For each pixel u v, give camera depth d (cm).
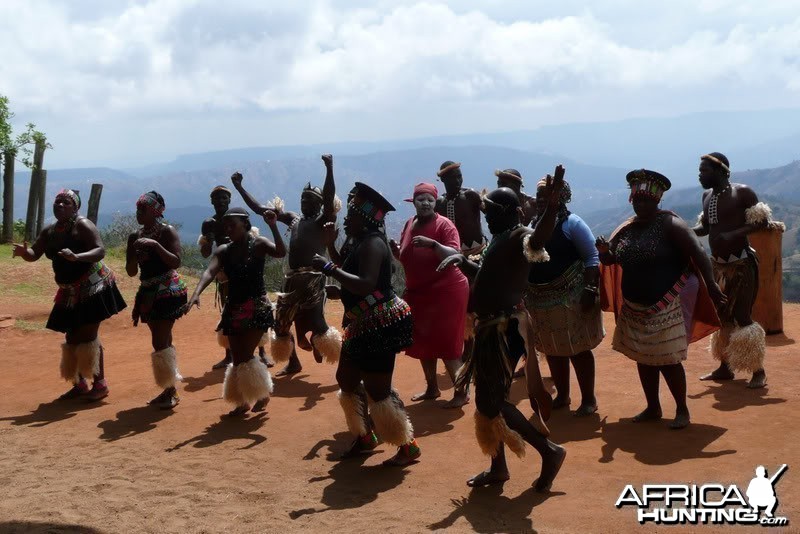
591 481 521
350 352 573
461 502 502
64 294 800
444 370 891
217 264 707
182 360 1023
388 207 572
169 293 763
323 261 552
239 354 720
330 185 802
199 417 745
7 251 1973
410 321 579
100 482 572
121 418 756
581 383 675
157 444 668
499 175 843
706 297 620
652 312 605
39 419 767
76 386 838
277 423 714
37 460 637
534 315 666
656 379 634
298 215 852
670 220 603
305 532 466
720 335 750
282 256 705
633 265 610
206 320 1285
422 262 719
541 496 502
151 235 766
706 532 430
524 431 503
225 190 933
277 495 535
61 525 486
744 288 729
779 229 955
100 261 809
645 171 602
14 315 1362
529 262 495
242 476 579
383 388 572
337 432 680
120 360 1041
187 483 566
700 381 766
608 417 666
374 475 569
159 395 795
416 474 564
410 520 476
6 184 2250
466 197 848
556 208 459
